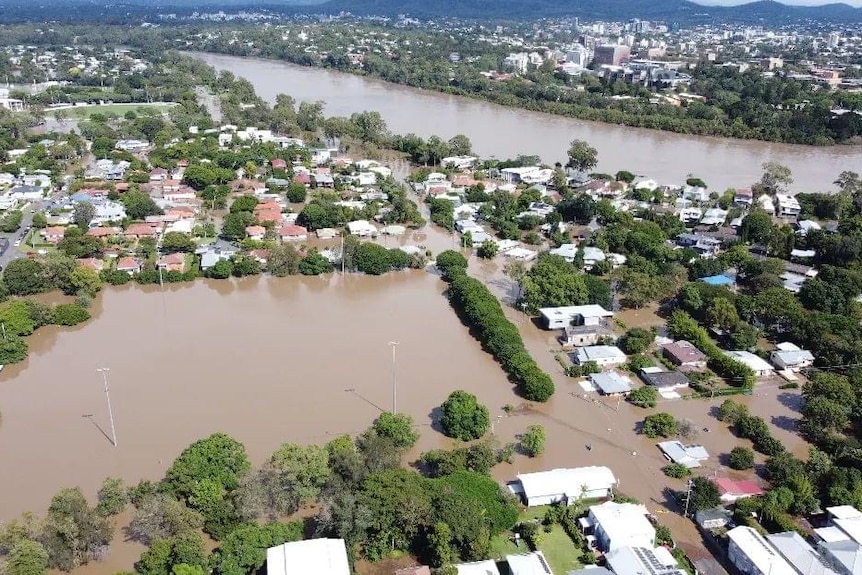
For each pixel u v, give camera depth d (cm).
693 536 9362
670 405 12575
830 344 13938
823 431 11488
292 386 12938
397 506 8944
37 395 12600
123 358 13925
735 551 8812
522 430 11731
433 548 8662
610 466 10856
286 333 15125
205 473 9762
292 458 9675
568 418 12112
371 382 13112
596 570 8331
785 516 9450
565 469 10419
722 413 12044
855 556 8462
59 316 15212
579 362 13775
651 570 8250
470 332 15275
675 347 14225
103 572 8650
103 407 12212
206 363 13750
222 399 12481
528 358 13338
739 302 15550
